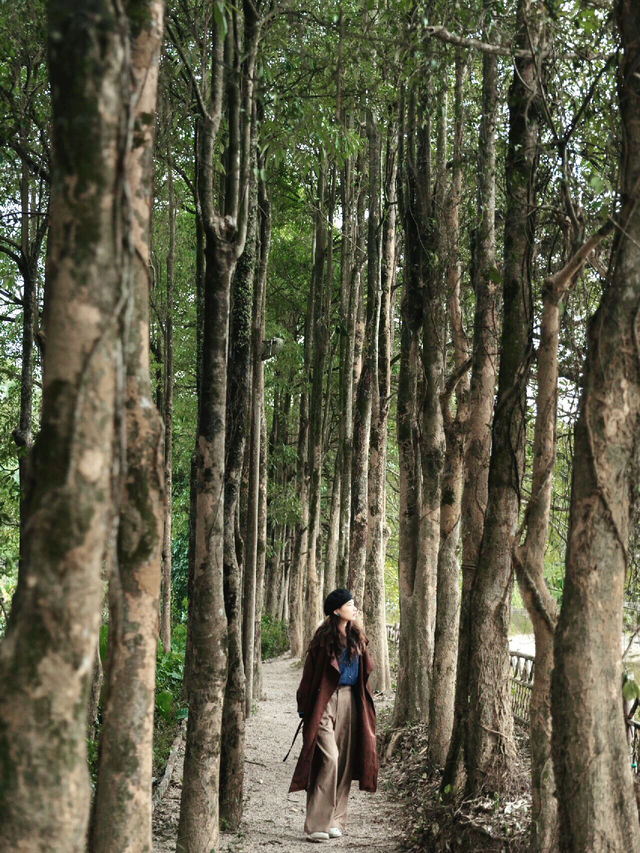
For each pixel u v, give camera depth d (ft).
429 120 30.91
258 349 35.04
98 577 7.39
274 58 26.91
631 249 12.31
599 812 11.90
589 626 12.03
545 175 19.67
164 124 25.40
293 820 24.66
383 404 46.70
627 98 12.71
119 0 7.82
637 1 12.78
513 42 19.57
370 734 23.98
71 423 7.32
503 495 20.21
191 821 17.66
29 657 7.13
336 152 28.32
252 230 24.39
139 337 10.98
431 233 31.53
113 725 11.10
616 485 12.14
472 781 20.36
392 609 98.99
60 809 7.15
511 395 19.47
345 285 53.11
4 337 38.88
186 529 86.43
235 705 23.88
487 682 20.65
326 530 87.25
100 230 7.55
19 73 25.96
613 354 12.24
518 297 19.19
